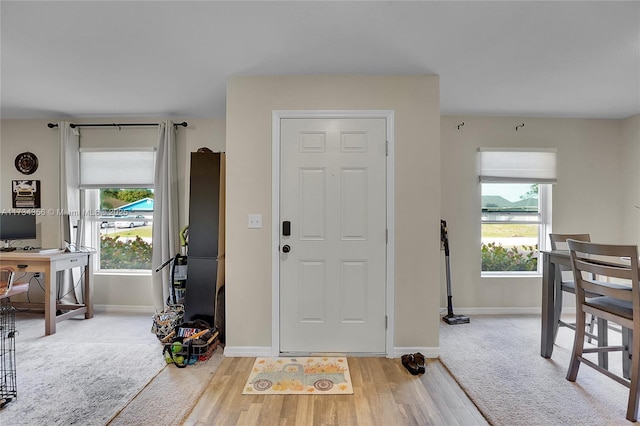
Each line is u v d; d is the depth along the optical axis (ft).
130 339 10.05
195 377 7.70
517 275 12.69
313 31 6.80
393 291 8.79
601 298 7.31
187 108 11.73
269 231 8.84
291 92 8.83
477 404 6.64
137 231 13.26
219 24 6.54
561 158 12.63
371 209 8.86
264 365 8.29
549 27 6.61
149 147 12.70
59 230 12.76
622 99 10.64
